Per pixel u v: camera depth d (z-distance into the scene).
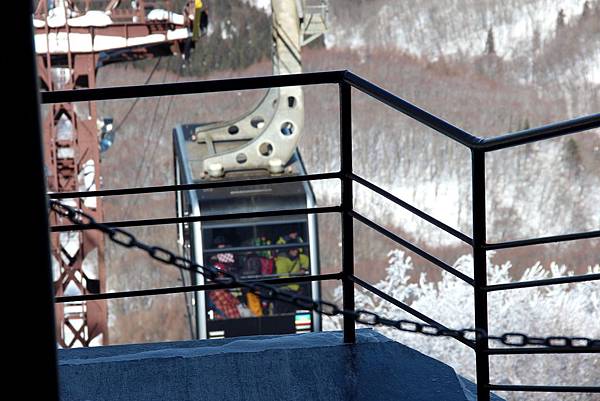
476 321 6.74
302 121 34.66
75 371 7.07
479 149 6.56
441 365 7.20
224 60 114.25
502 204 95.56
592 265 84.50
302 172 34.38
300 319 29.95
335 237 87.50
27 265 3.64
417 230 91.38
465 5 121.25
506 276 65.12
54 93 6.75
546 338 6.16
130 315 78.19
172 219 7.05
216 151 36.22
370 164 100.62
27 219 3.63
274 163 33.78
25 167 3.61
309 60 120.56
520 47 118.81
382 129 101.44
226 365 7.13
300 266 30.12
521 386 6.57
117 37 38.16
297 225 30.36
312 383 7.05
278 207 30.47
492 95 118.19
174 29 38.91
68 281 38.16
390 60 120.38
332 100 105.00
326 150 103.38
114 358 7.24
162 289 7.13
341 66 120.25
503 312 62.44
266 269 30.06
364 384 7.05
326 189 96.56
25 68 3.56
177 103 107.75
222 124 38.25
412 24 121.06
